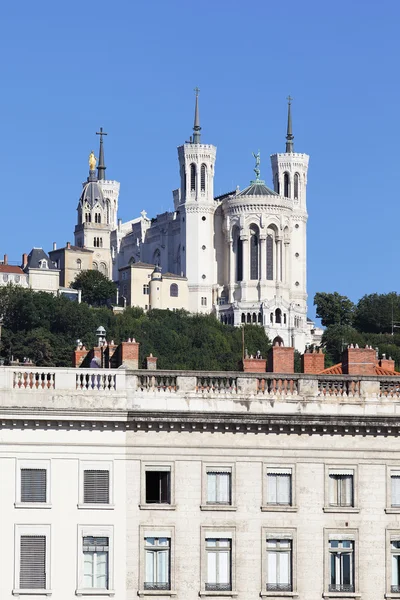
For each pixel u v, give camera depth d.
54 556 133.62
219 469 137.12
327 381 140.88
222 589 135.62
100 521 134.62
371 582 137.50
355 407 140.12
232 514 136.62
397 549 138.38
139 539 135.00
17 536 133.38
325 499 138.00
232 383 139.38
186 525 136.00
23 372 136.12
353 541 137.88
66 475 134.75
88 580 134.12
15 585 132.62
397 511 138.38
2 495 133.75
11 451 134.25
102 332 180.12
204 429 137.25
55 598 133.12
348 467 138.75
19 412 134.12
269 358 154.75
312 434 138.62
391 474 139.25
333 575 137.50
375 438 139.38
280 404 139.12
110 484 135.25
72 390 136.12
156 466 136.25
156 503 136.00
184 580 135.12
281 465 137.88
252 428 137.62
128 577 134.25
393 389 141.50
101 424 135.62
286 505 137.50
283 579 136.88
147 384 137.75
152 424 136.25
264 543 136.62
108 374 137.12
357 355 153.62
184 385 138.12
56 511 134.12
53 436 135.00
